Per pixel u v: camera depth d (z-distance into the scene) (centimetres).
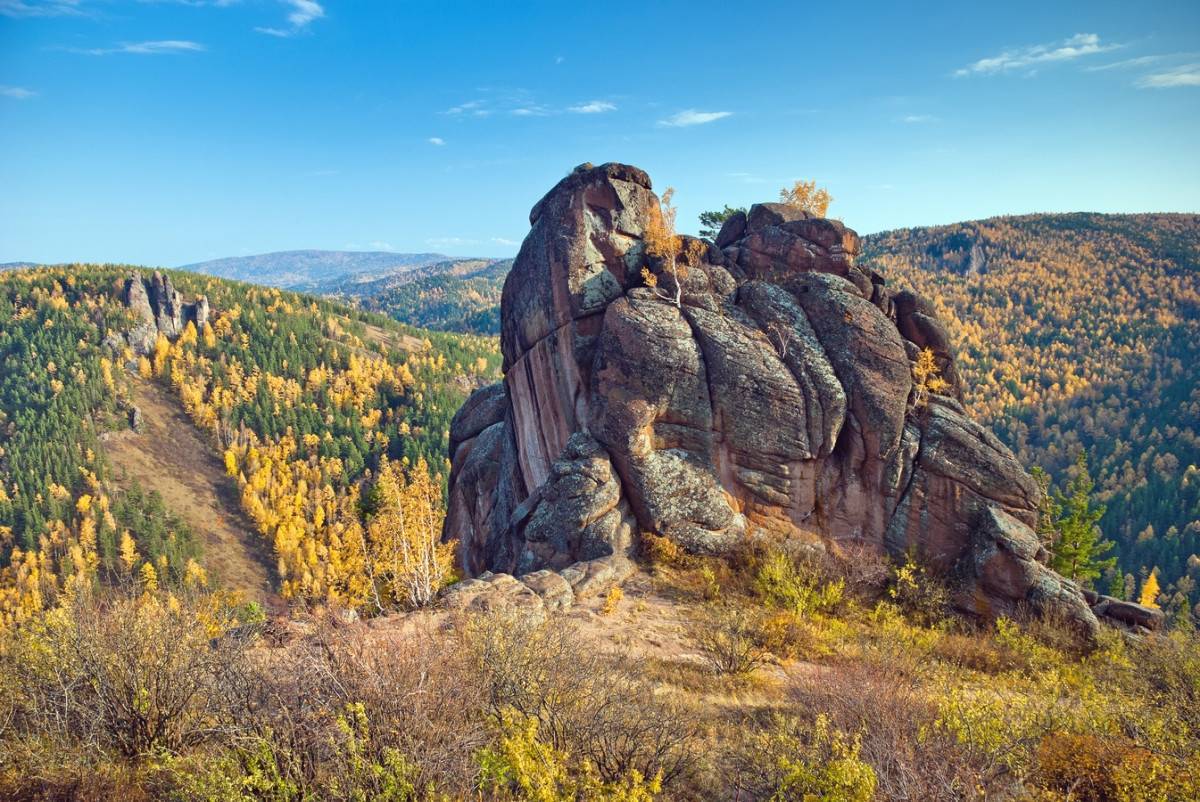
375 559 2030
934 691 1396
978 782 920
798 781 912
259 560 16338
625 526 2550
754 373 2700
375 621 1502
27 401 19862
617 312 2775
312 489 18775
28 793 786
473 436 4447
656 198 3147
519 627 1275
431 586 1992
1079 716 1202
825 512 2712
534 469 3281
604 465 2616
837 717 1139
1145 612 2523
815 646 1848
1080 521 4234
